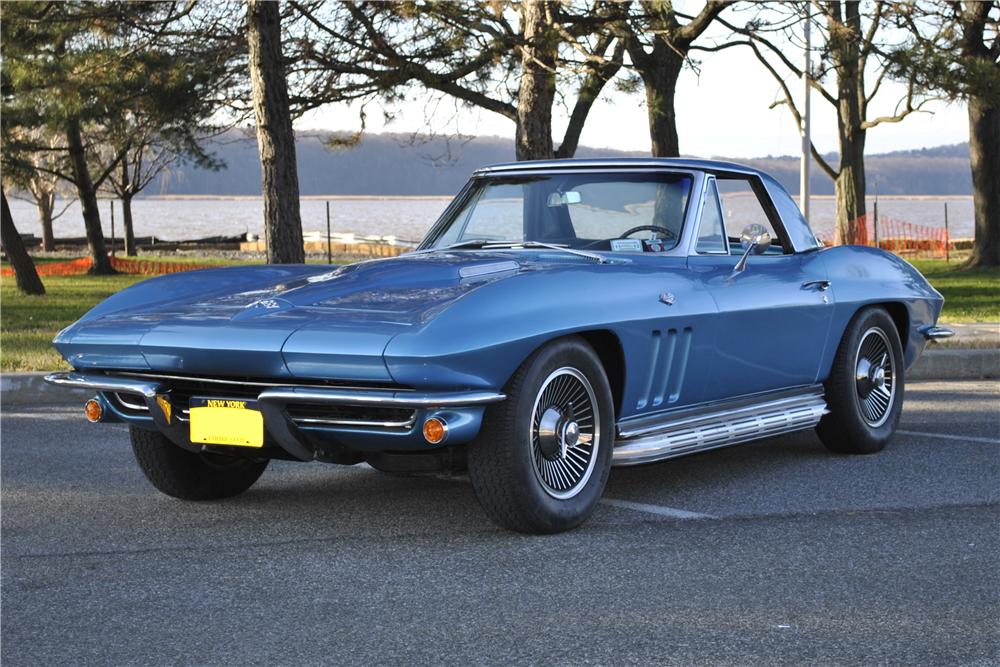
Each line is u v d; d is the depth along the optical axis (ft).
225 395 13.65
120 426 23.81
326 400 12.73
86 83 51.44
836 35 46.34
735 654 10.15
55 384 14.73
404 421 12.85
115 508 16.26
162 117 53.67
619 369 14.96
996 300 52.03
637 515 15.26
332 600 11.81
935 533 14.33
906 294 20.44
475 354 12.53
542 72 40.55
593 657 10.09
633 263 15.87
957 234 211.00
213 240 156.25
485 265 14.84
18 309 55.11
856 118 85.81
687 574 12.57
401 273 14.82
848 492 16.70
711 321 15.76
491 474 13.44
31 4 50.62
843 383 19.13
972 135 82.43
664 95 56.44
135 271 95.25
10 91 57.52
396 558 13.33
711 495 16.49
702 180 17.30
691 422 16.11
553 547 13.66
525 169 18.06
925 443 20.74
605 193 17.24
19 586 12.51
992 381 30.04
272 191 38.29
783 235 18.94
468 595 11.89
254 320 13.43
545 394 13.84
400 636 10.69
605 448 14.58
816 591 11.96
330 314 13.29
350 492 16.97
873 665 9.89
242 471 16.69
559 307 13.56
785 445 20.59
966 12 57.47
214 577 12.72
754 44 52.60
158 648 10.51
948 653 10.17
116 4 49.19
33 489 17.65
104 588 12.38
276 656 10.23
